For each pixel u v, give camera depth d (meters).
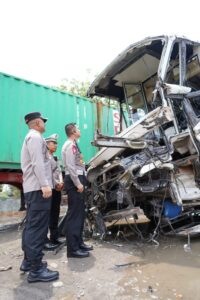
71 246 4.13
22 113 7.42
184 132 4.44
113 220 5.01
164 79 4.75
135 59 5.81
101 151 5.23
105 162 5.18
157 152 4.52
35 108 7.73
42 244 3.31
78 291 2.99
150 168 4.35
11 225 7.57
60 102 8.38
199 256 4.00
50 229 4.81
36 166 3.24
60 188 4.82
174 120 4.66
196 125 4.42
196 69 5.39
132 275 3.38
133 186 4.71
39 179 3.24
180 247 4.46
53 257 4.21
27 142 3.39
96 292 2.96
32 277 3.26
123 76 6.41
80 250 4.23
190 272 3.41
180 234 4.58
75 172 4.13
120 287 3.05
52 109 8.13
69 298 2.84
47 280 3.24
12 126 7.16
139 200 5.06
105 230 5.12
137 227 5.29
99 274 3.45
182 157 4.75
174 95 4.57
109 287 3.06
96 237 5.18
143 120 4.67
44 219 3.31
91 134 8.98
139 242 4.88
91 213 5.32
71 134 4.42
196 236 4.88
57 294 2.94
